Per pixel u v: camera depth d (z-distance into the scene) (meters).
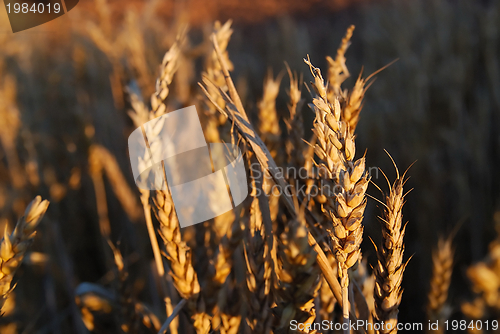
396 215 0.54
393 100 1.75
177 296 0.71
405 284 1.25
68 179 1.52
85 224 1.64
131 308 0.67
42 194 1.31
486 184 1.44
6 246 0.55
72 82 1.77
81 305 0.80
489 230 1.26
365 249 0.64
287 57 2.14
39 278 1.29
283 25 2.23
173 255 0.59
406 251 1.34
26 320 1.10
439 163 1.46
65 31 2.09
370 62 2.14
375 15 2.47
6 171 1.53
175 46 0.61
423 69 1.75
